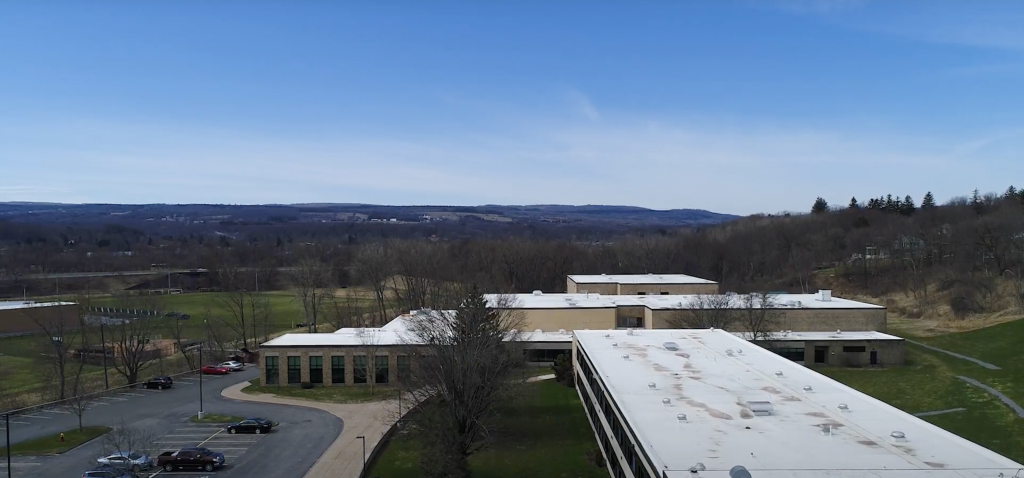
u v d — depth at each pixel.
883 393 70.75
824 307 89.44
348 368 79.38
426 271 156.12
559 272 179.12
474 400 52.34
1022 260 124.31
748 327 86.06
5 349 105.88
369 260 162.00
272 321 132.75
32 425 63.00
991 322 102.50
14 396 76.31
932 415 62.31
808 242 184.38
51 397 75.31
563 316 91.50
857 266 163.75
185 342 110.19
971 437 55.72
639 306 93.62
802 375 49.06
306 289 140.88
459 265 180.50
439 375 53.59
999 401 66.25
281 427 61.97
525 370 80.44
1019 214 148.00
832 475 28.28
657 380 47.81
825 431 34.56
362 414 66.31
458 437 49.56
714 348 60.91
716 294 99.94
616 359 56.09
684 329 78.75
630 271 183.00
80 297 142.88
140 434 58.91
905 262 154.88
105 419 65.00
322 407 69.25
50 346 97.19
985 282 122.19
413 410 59.31
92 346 104.06
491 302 92.19
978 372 78.50
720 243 190.00
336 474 49.62
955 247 148.38
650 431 35.19
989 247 133.12
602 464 50.53
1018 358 82.50
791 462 29.98
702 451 31.78
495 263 178.25
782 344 84.12
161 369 90.94
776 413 38.44
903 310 122.00
